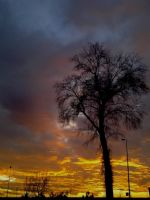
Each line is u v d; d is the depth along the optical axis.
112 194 26.22
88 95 27.44
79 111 27.50
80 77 28.45
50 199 31.91
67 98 28.20
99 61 28.31
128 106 27.59
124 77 27.36
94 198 30.42
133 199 35.62
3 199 31.77
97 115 27.52
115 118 27.47
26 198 31.89
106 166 26.70
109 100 27.48
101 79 27.73
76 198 31.75
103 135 27.22
